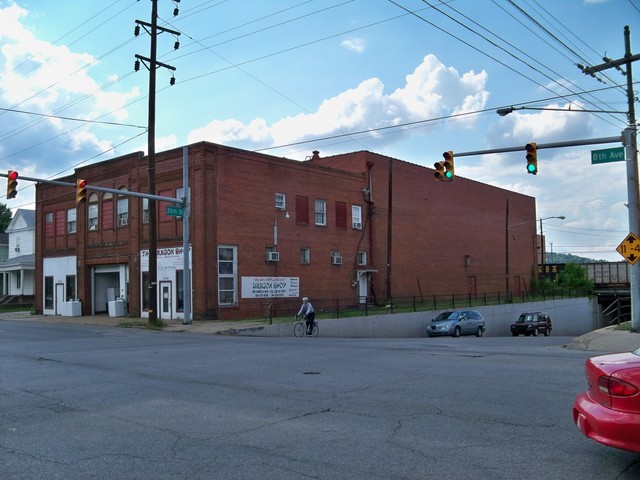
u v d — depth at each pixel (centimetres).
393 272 4494
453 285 5181
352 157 4366
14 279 6016
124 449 667
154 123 2884
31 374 1248
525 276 6406
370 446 657
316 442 679
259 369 1291
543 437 678
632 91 2102
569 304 5612
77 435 734
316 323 2927
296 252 3703
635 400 498
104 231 3919
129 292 3731
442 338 2923
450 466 582
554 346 2019
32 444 695
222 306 3250
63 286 4262
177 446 675
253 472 576
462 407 845
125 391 1032
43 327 3025
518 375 1133
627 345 1825
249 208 3434
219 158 3294
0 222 7938
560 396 911
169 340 2183
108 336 2402
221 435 721
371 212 4297
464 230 5406
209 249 3219
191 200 3269
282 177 3656
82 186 2361
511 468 572
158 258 3459
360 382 1084
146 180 3616
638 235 2067
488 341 2442
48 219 4450
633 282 2136
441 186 5128
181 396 979
